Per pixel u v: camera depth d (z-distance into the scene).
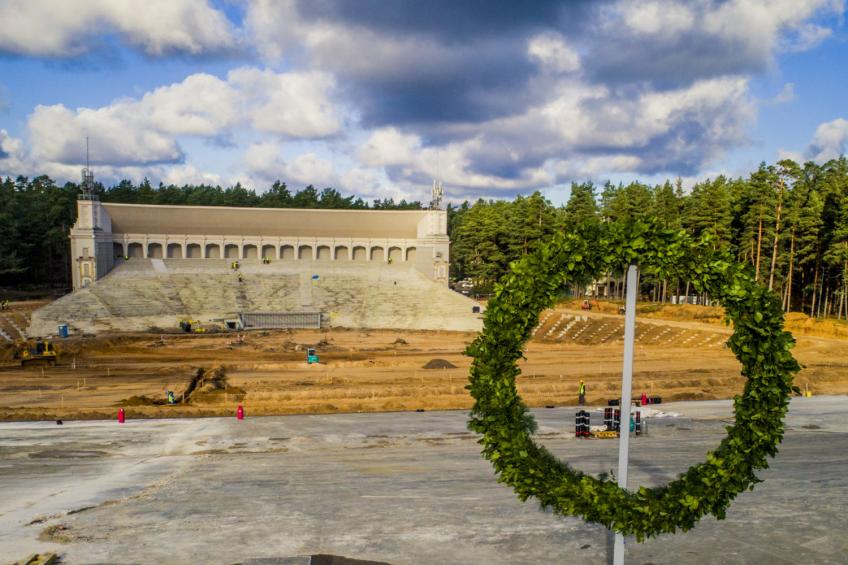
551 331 85.06
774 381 11.48
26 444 31.89
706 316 81.38
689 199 107.50
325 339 79.69
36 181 159.12
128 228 109.00
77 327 82.00
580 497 11.95
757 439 11.60
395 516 20.41
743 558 16.86
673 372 55.25
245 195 196.88
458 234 146.88
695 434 33.53
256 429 35.69
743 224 99.94
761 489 22.86
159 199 176.25
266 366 58.94
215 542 18.20
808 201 93.38
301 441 32.62
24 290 119.44
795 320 75.50
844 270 84.44
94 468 27.33
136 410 40.12
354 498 22.45
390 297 103.75
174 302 95.38
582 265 12.52
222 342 76.38
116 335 78.94
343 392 46.09
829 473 25.12
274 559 16.92
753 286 11.68
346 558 16.98
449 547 17.77
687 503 11.59
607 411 34.19
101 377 53.94
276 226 117.81
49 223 127.56
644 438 32.62
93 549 17.73
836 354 61.19
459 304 100.69
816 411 39.69
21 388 48.94
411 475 25.67
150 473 26.30
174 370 57.22
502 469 12.49
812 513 20.28
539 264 12.55
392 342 79.50
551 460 12.77
